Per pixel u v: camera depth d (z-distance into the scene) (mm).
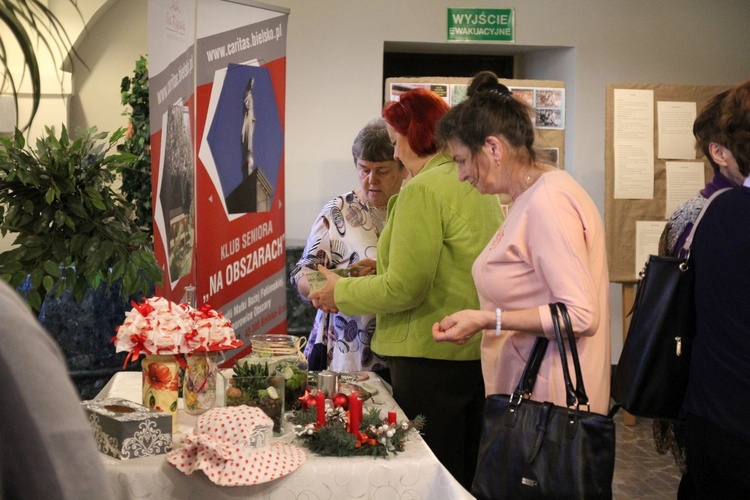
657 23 6219
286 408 2369
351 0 5918
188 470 1925
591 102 6211
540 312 2051
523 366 2225
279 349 2432
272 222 3527
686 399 2105
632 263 5473
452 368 2650
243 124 3332
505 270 2193
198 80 3123
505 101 2207
